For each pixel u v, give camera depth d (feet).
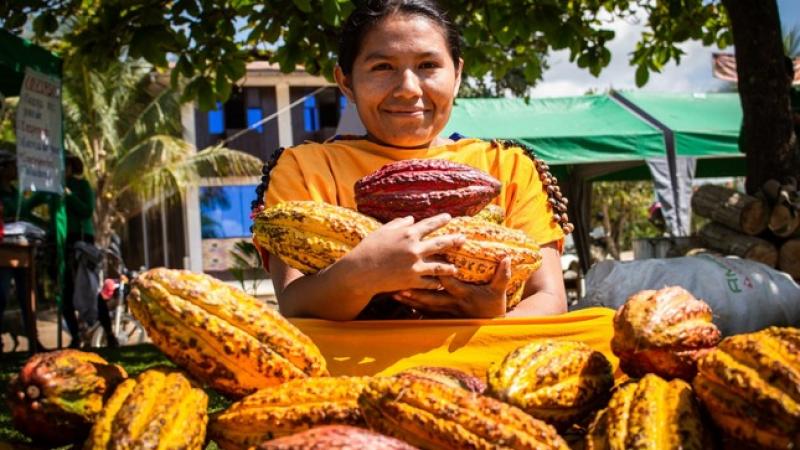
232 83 22.52
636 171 53.72
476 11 23.56
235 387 5.32
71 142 62.44
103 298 30.78
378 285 6.57
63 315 30.66
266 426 4.94
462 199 7.09
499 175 8.70
